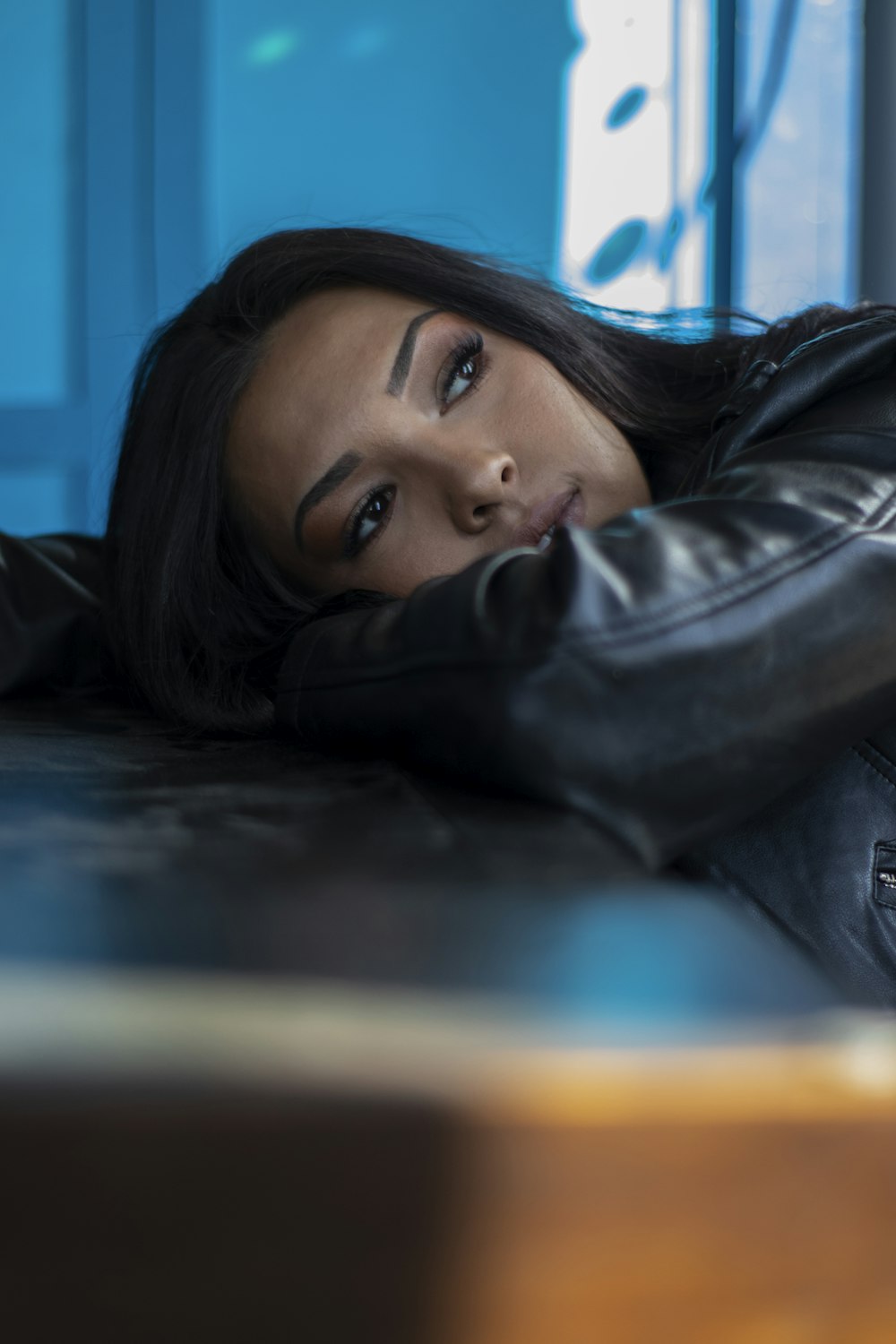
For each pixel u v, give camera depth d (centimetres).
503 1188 19
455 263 109
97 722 97
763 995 24
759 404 82
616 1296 19
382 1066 19
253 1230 18
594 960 26
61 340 363
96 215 358
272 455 108
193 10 354
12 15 350
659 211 306
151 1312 18
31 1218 18
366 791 54
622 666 53
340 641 74
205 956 25
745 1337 20
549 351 108
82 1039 19
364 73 357
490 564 64
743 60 273
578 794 52
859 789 75
